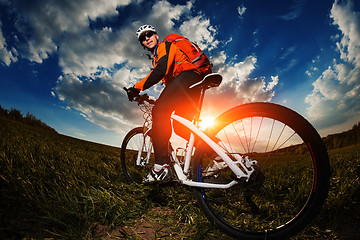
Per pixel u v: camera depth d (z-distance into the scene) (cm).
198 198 148
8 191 135
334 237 126
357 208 155
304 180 214
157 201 188
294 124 121
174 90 157
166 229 141
